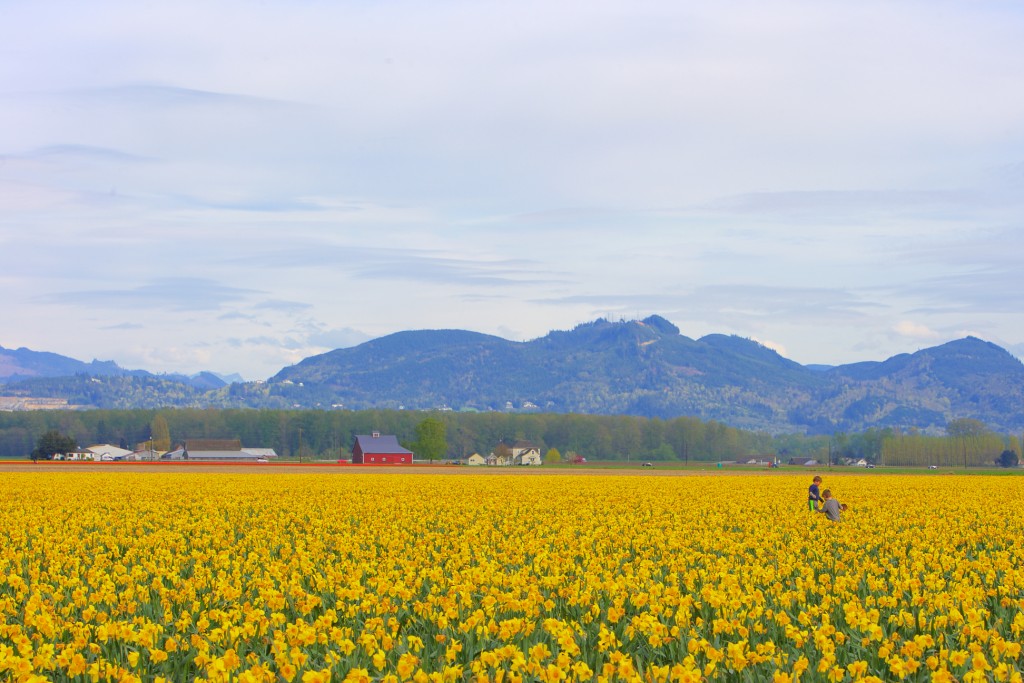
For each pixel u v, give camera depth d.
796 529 30.62
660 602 16.31
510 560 23.23
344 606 16.52
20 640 13.43
